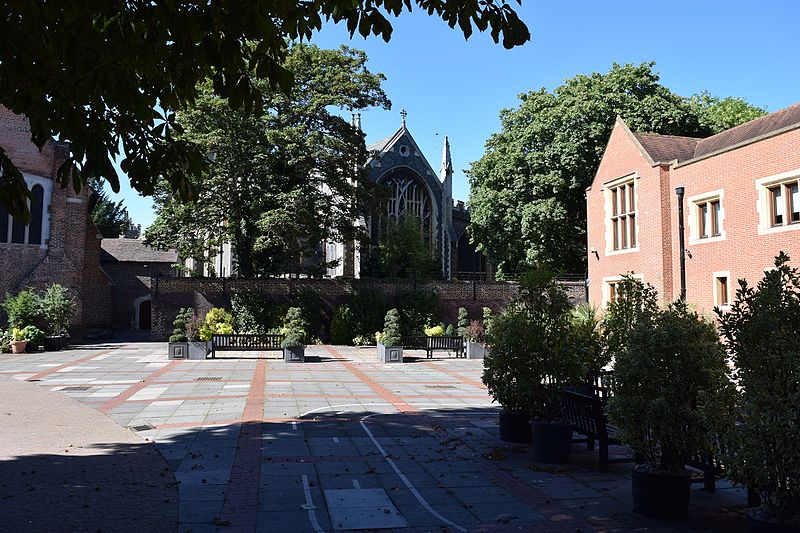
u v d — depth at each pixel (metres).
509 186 36.38
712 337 6.89
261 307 33.34
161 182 30.91
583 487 7.45
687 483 6.28
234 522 5.98
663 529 5.96
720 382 6.21
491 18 5.20
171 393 15.04
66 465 8.16
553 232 34.81
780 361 5.29
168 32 4.84
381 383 17.61
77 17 4.40
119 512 6.25
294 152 31.41
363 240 35.50
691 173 19.88
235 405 13.29
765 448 5.25
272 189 32.56
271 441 9.75
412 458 8.80
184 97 5.53
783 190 16.50
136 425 11.03
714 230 19.17
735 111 39.19
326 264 35.81
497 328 9.72
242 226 33.66
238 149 31.16
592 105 32.16
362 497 6.88
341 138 33.94
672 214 20.67
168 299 33.59
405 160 55.22
